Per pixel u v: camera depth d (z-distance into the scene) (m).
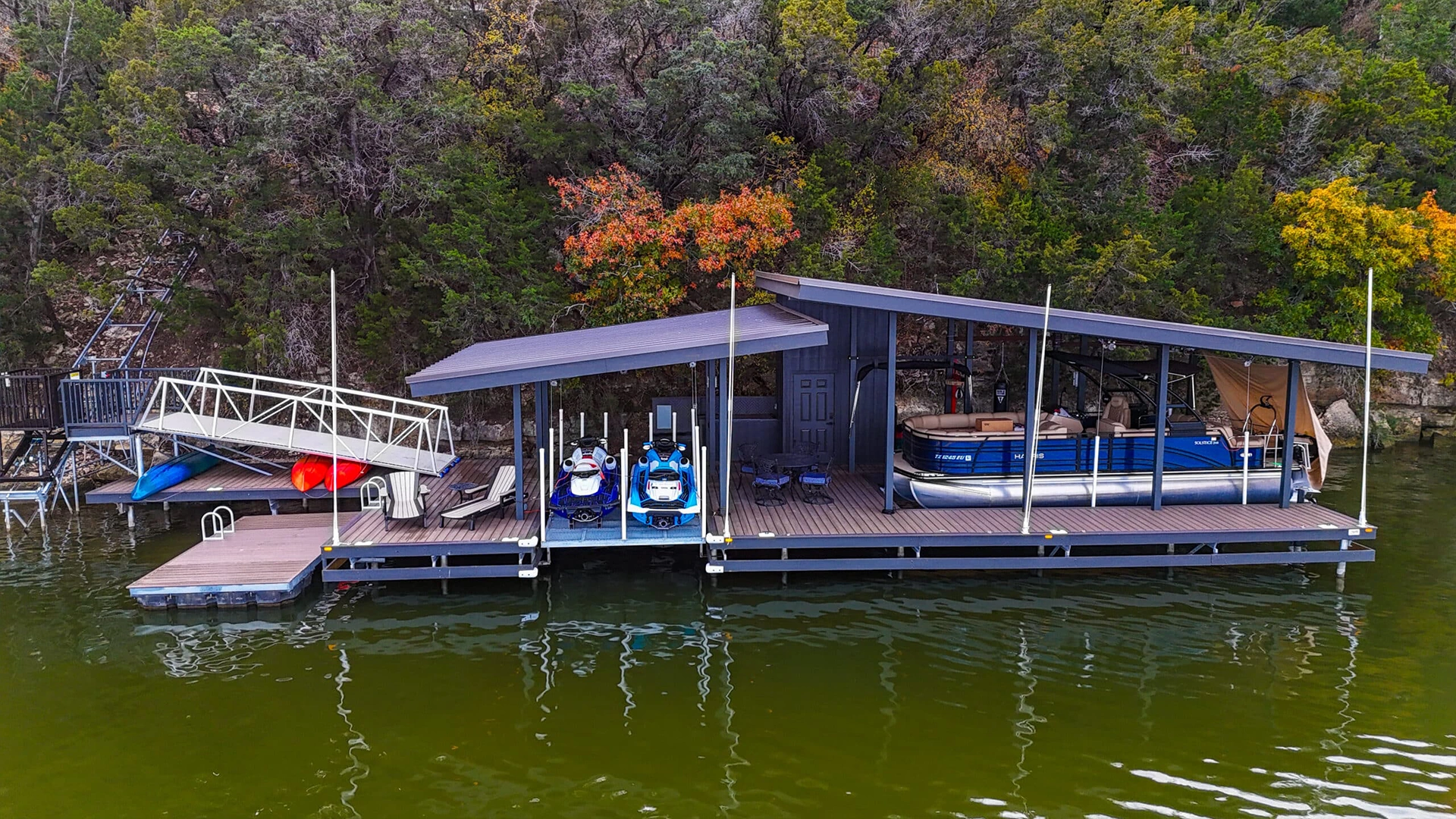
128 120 17.75
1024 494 13.54
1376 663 10.11
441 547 11.85
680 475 12.81
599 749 8.24
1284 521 12.77
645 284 18.47
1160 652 10.40
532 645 10.67
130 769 7.89
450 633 11.01
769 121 21.94
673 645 10.63
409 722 8.76
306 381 20.75
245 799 7.42
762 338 11.93
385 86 20.53
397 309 19.59
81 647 10.55
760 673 9.87
